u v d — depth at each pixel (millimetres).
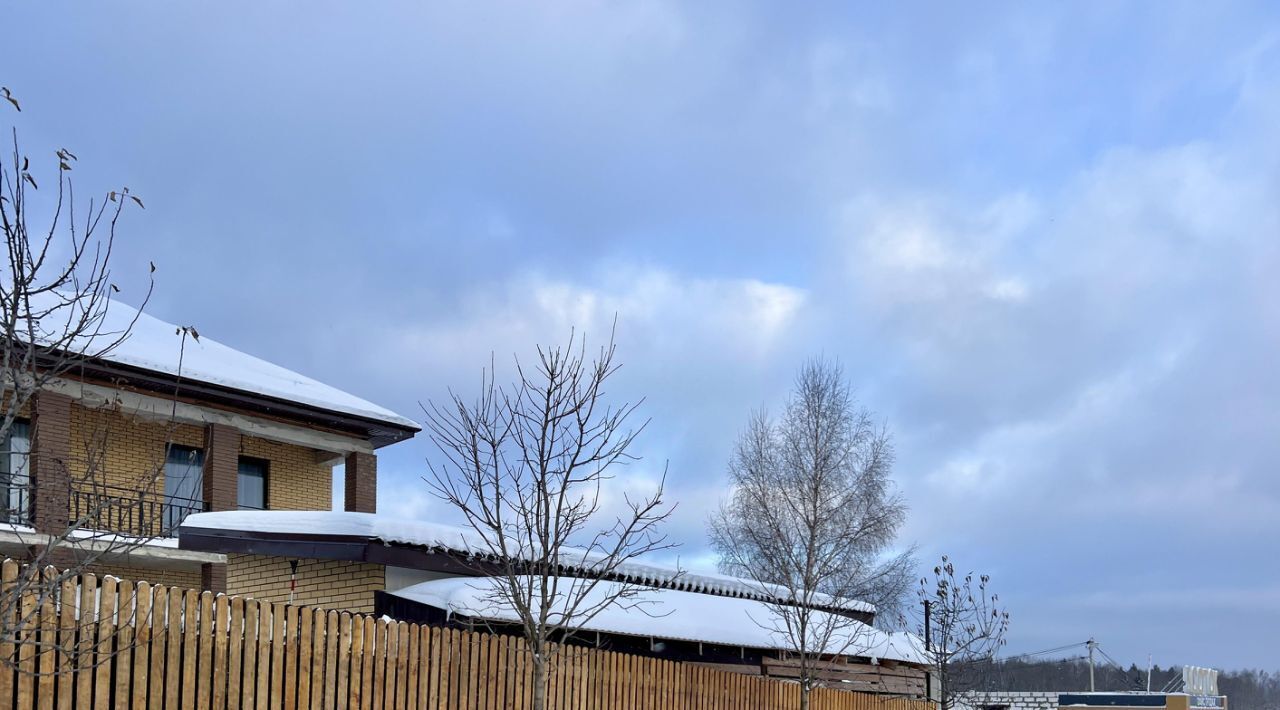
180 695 9078
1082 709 45438
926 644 24875
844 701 17672
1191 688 48344
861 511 33000
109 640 8594
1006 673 56469
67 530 7852
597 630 14109
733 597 19688
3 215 7223
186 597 9172
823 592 24438
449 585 13961
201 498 23094
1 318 7953
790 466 33438
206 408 22406
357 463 25172
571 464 11852
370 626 10594
